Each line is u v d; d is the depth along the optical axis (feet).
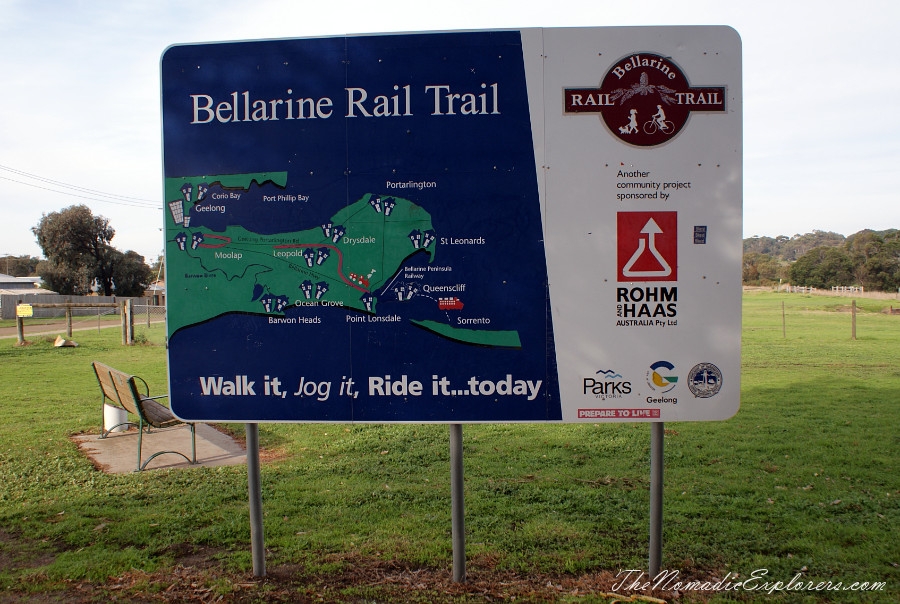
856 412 29.94
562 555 13.84
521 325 12.87
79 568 13.26
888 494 17.75
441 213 12.91
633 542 14.52
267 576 13.03
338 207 13.05
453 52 12.84
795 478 19.30
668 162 12.66
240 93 13.12
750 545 14.32
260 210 13.14
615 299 12.78
